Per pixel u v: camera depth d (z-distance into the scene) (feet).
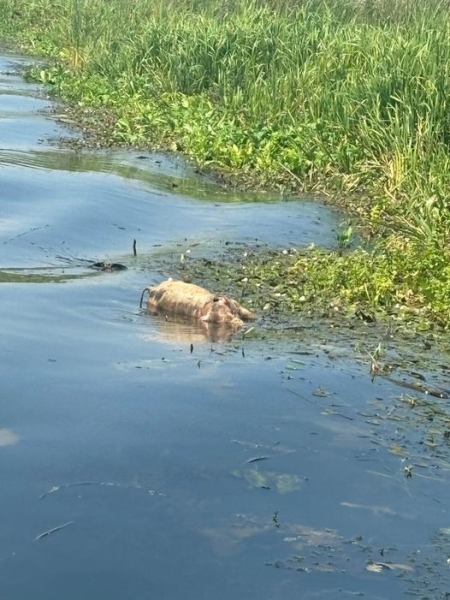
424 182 37.73
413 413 19.86
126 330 23.31
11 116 53.26
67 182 39.01
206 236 33.53
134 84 59.67
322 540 15.07
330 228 35.83
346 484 16.74
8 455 16.78
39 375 20.01
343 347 23.48
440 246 31.83
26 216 33.35
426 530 15.56
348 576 14.23
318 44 53.11
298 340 23.72
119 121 50.98
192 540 14.82
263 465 17.10
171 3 72.90
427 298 27.61
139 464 16.76
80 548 14.42
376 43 49.49
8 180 38.09
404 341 24.43
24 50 80.59
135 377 20.29
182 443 17.58
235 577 13.99
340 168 42.93
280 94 50.24
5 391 19.15
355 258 30.37
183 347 22.39
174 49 60.64
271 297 27.22
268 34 56.90
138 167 43.65
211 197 39.58
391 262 30.19
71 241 31.19
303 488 16.49
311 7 63.00
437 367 22.68
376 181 40.81
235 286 28.12
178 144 48.44
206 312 24.47
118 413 18.56
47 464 16.57
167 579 13.85
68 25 77.20
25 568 13.89
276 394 20.04
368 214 37.65
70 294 25.70
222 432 18.12
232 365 21.47
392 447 18.25
